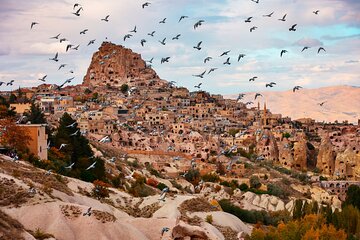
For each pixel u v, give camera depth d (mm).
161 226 141250
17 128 172125
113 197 169125
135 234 131375
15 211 124375
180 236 137125
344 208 179750
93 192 162875
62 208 128375
